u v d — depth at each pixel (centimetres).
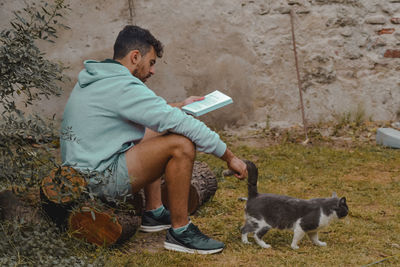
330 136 733
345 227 388
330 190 504
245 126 766
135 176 318
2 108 645
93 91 320
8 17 650
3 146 285
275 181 534
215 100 348
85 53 701
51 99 679
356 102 772
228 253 331
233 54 752
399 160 620
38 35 301
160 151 315
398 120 771
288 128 758
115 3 706
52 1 668
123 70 326
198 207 416
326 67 766
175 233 331
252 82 762
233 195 474
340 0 754
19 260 264
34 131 277
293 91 770
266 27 755
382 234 376
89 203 304
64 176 288
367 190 503
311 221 329
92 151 315
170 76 741
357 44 761
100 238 323
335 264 312
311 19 757
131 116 315
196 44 740
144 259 315
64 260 272
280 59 763
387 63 763
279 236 363
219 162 599
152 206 376
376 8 753
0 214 325
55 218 330
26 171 286
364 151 661
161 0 722
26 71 285
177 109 320
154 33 727
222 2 739
